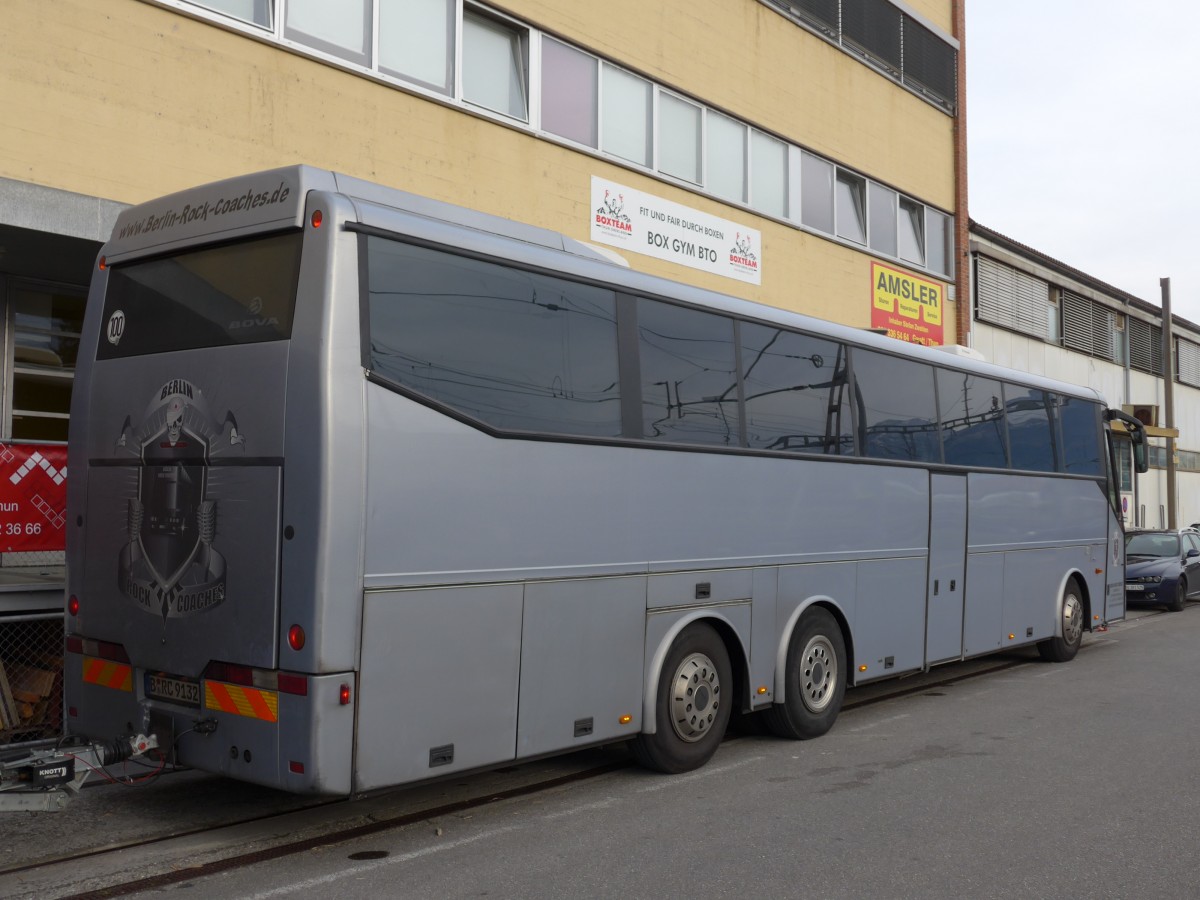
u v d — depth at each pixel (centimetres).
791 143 1862
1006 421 1212
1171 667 1315
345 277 547
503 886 525
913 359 1040
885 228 2147
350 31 1144
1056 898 511
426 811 662
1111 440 1491
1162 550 2184
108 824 628
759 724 910
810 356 893
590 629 671
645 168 1534
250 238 582
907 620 1003
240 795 693
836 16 1991
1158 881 534
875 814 654
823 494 892
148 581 606
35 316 1053
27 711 841
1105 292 3428
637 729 711
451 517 584
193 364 593
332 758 526
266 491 548
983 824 633
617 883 530
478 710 598
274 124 1063
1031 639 1250
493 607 607
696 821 639
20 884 526
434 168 1230
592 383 683
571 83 1427
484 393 609
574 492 662
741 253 1731
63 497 916
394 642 554
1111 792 707
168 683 597
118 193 938
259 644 544
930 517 1043
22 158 877
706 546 767
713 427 780
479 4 1291
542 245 706
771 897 511
